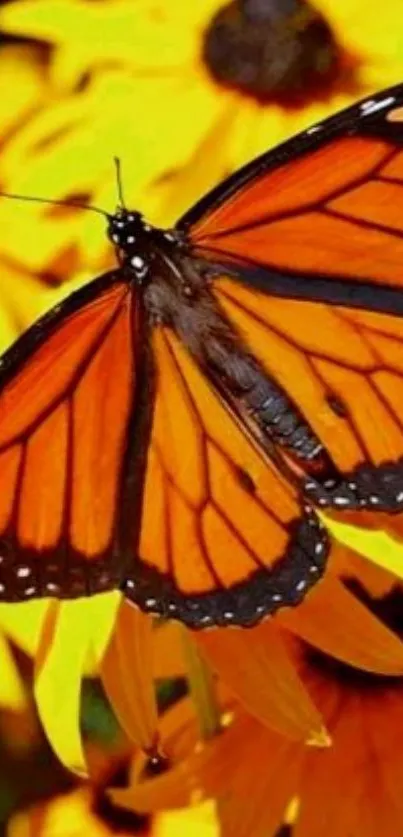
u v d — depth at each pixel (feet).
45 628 1.03
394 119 0.89
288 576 0.90
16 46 1.28
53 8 1.28
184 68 1.26
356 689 1.11
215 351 0.91
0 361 0.89
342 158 0.90
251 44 1.25
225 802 1.11
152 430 0.91
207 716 1.10
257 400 0.91
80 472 0.90
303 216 0.91
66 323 0.91
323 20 1.26
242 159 1.25
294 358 0.91
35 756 1.32
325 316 0.91
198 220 0.92
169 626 1.07
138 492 0.90
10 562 0.88
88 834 1.30
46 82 1.27
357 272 0.90
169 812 1.23
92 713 1.25
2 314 1.22
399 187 0.90
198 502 0.91
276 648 1.00
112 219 0.93
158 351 0.91
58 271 1.22
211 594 0.90
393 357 0.90
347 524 1.01
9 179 1.24
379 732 1.11
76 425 0.90
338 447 0.91
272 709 1.00
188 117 1.25
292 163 0.90
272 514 0.91
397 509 0.90
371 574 1.03
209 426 0.91
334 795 1.10
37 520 0.89
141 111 1.26
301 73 1.25
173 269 0.92
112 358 0.91
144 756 1.24
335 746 1.11
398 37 1.26
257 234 0.91
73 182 1.24
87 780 1.29
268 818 1.11
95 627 1.02
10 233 1.23
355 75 1.26
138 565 0.90
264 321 0.91
